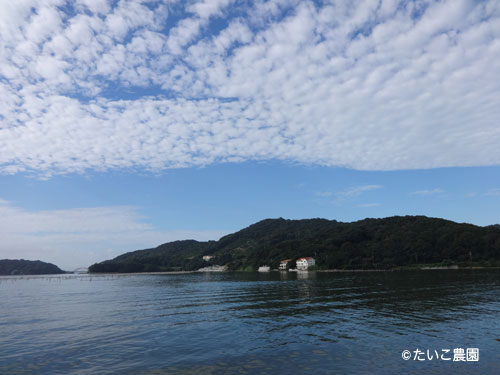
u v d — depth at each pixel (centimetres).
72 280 19525
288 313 4459
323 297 6188
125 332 3478
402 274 13650
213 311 4847
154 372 2223
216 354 2597
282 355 2534
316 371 2180
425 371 2161
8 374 2233
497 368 2205
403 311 4325
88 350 2786
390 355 2486
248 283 11356
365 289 7406
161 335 3300
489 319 3712
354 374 2120
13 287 13112
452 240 19712
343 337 3031
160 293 8312
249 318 4169
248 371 2205
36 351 2778
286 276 15688
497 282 8338
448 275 11738
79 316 4666
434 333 3111
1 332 3594
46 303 6538
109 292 9162
